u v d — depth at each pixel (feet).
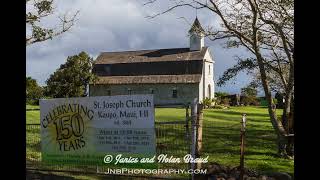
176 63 288.30
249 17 56.65
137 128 33.01
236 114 140.15
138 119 32.96
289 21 50.31
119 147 33.96
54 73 222.48
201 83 278.67
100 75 299.99
